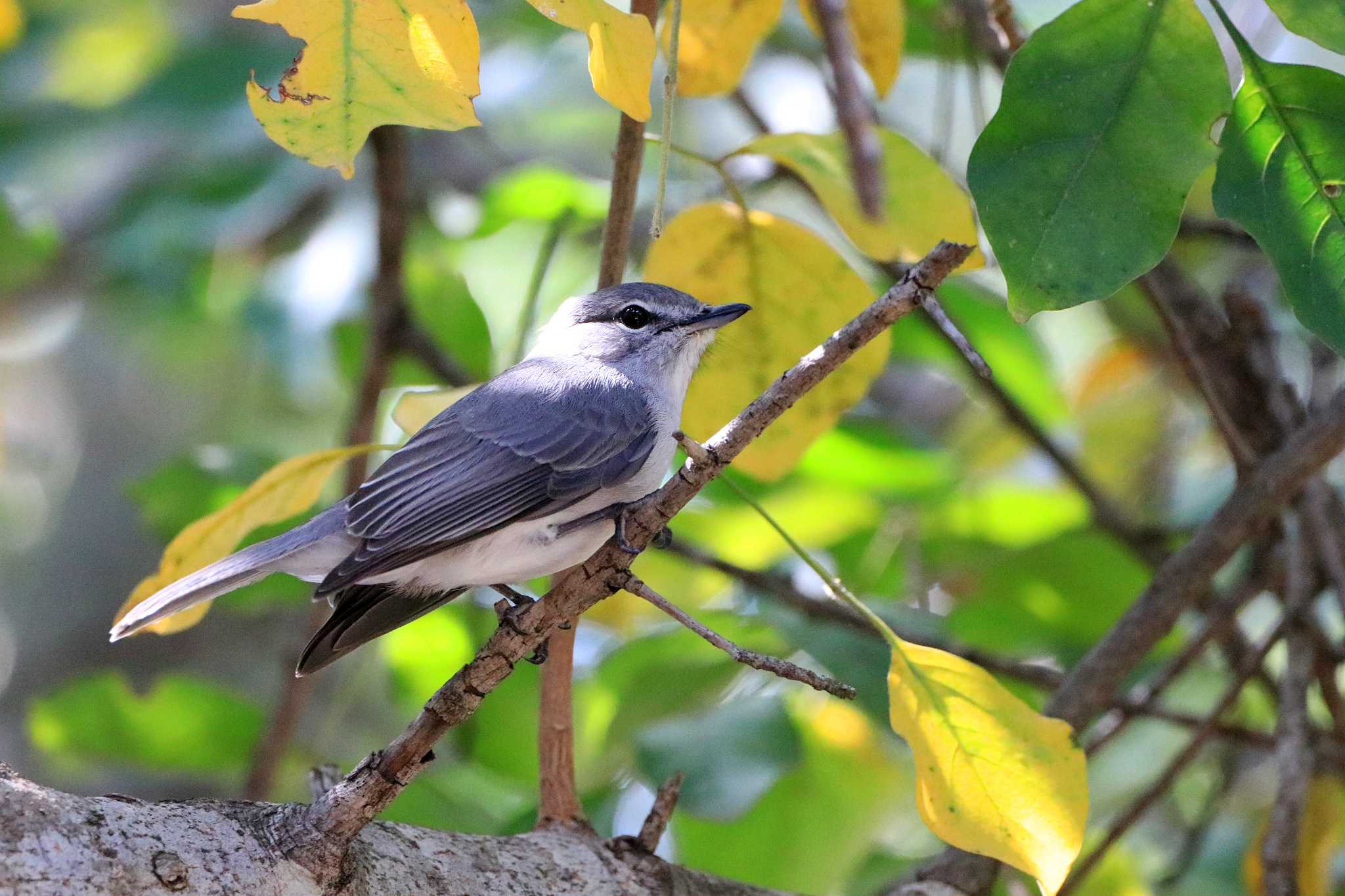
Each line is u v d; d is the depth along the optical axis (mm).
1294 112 4934
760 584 8859
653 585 10242
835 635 8664
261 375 16750
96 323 16875
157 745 9773
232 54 12719
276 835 5199
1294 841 7297
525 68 12508
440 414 7820
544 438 7781
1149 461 12141
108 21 15164
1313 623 8125
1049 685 8812
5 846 4664
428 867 5605
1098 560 9750
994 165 4945
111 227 12977
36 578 17516
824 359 5246
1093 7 4914
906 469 10195
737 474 9766
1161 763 10695
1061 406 11836
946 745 5738
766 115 13188
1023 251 4902
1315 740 8492
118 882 4766
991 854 5680
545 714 6543
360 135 4812
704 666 9281
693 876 6242
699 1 6941
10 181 13648
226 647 16781
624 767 9281
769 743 8297
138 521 17609
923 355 11617
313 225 13891
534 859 5941
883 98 6887
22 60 14617
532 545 7668
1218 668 10820
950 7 9281
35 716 9664
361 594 7148
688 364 8461
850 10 6715
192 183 12352
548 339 8945
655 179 11805
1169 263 9117
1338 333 4859
